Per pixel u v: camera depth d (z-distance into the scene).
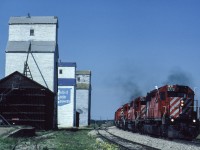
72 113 87.44
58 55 75.38
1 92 57.19
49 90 61.66
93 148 26.81
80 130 66.81
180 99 36.69
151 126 43.62
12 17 70.81
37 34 69.81
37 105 57.62
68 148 26.45
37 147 26.69
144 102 53.38
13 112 57.09
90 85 112.06
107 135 47.84
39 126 57.31
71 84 88.31
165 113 37.03
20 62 68.31
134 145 30.94
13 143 29.88
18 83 57.66
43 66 68.19
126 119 67.12
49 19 70.25
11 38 69.81
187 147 28.09
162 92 38.19
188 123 36.22
